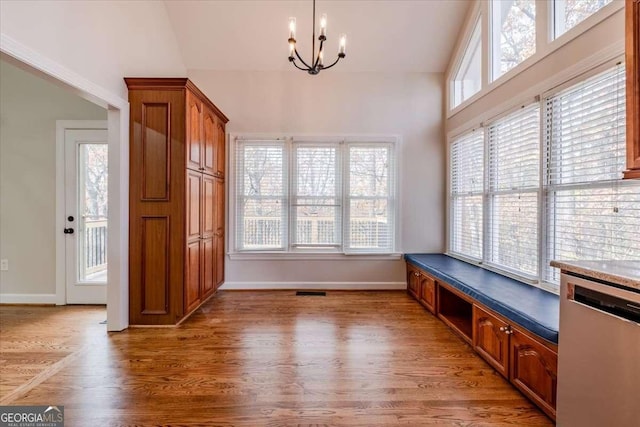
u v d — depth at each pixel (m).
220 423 1.67
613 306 1.20
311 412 1.75
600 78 1.98
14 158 3.53
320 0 3.56
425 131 4.25
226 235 4.18
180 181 2.90
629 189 1.83
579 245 2.17
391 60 4.10
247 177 4.21
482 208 3.35
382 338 2.71
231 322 3.06
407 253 4.25
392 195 4.25
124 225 2.87
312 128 4.20
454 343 2.61
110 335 2.75
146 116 2.88
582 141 2.13
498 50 3.15
